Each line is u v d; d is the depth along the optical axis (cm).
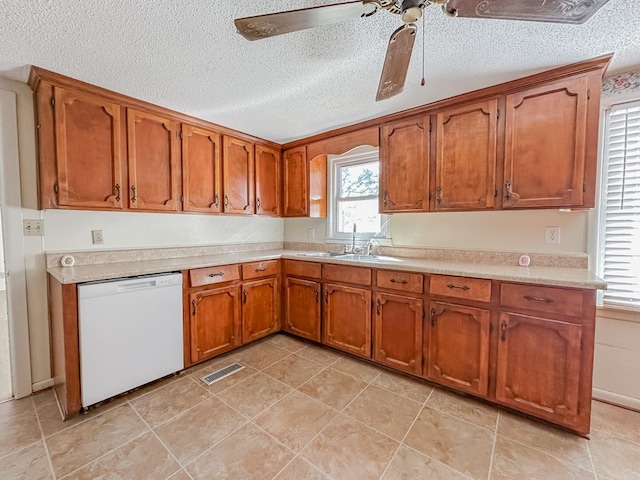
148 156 224
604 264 195
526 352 171
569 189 174
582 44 151
